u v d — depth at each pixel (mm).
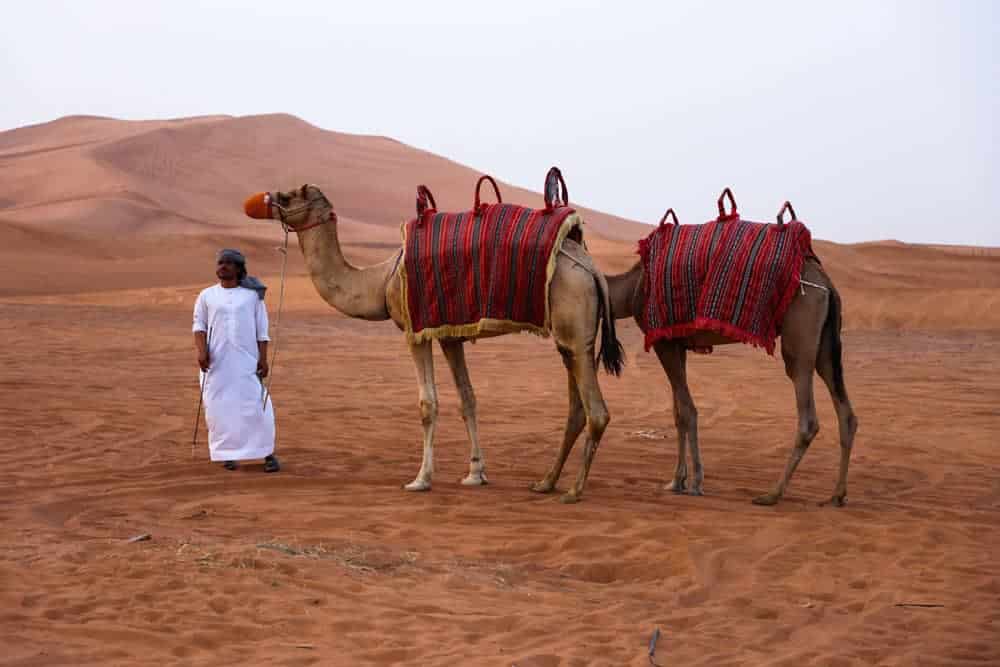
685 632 5980
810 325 9297
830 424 14672
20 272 54938
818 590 6898
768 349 9312
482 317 9305
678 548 7715
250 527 8164
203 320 10602
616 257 59438
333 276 10125
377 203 125750
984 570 7293
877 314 38031
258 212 10055
